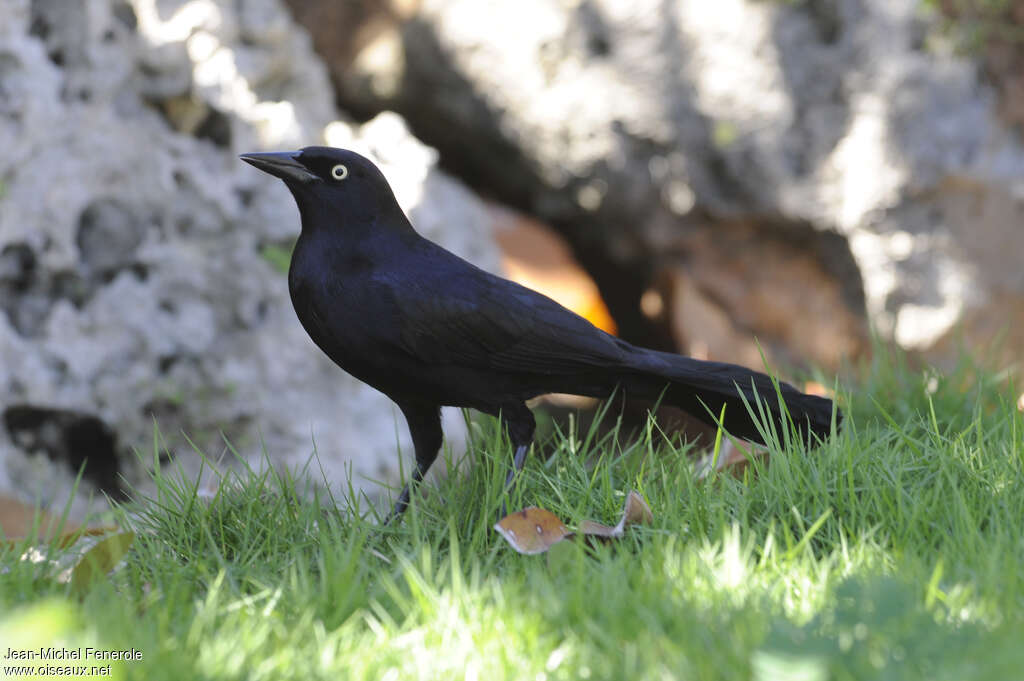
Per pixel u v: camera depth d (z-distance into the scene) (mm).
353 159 6379
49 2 11086
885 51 13484
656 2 14273
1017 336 13562
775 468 5930
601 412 6984
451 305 6359
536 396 6793
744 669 3988
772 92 13906
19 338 10516
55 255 10695
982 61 13359
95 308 10906
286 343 11422
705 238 14633
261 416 11203
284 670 4281
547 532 5520
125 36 11273
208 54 11555
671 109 14320
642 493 5902
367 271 6395
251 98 11805
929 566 5031
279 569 5523
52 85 10734
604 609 4547
